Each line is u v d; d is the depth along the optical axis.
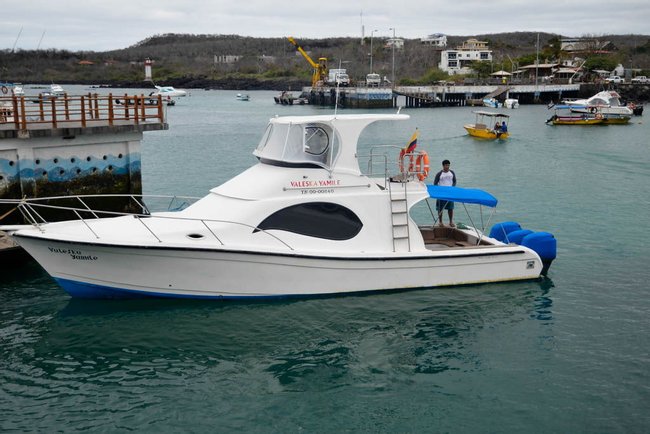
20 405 10.41
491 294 15.18
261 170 14.71
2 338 12.74
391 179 15.34
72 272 13.57
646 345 12.70
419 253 14.81
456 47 199.25
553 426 9.94
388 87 120.62
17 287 15.66
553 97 126.88
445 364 11.91
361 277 14.56
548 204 27.56
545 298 15.09
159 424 9.95
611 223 23.77
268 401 10.63
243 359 12.00
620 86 126.19
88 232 13.59
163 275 13.60
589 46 194.25
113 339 12.69
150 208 25.30
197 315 13.65
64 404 10.46
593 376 11.46
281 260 13.84
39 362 11.81
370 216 14.62
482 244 16.44
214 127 72.25
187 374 11.46
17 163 19.28
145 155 44.81
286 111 104.75
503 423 10.02
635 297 15.34
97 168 21.03
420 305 14.38
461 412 10.34
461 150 48.94
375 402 10.62
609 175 36.19
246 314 13.72
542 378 11.40
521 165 40.50
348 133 14.48
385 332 13.13
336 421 10.08
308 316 13.70
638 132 64.75
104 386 11.04
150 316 13.62
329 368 11.73
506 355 12.27
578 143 54.22
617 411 10.34
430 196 15.15
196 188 31.38
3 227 13.58
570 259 18.55
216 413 10.27
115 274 13.57
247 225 13.77
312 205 14.22
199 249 13.23
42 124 21.12
